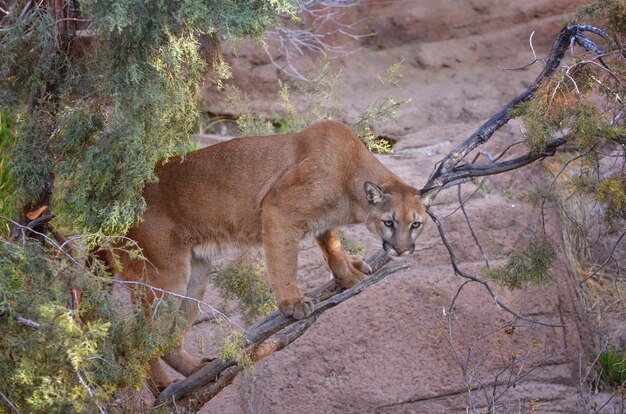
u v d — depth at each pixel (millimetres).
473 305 12281
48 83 8844
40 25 8336
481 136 9016
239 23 8008
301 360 11742
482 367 12070
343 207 9406
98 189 8422
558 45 8859
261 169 9469
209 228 9594
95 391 6641
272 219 9148
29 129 8562
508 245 12836
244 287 10266
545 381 12305
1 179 11172
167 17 8102
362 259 9758
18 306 6926
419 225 9203
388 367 11867
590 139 7973
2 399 6926
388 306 12102
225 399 11258
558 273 12969
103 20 7699
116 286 10547
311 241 12406
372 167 9492
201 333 11367
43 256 7559
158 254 9398
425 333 12078
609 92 8305
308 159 9234
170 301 8336
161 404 8445
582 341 13008
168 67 8422
